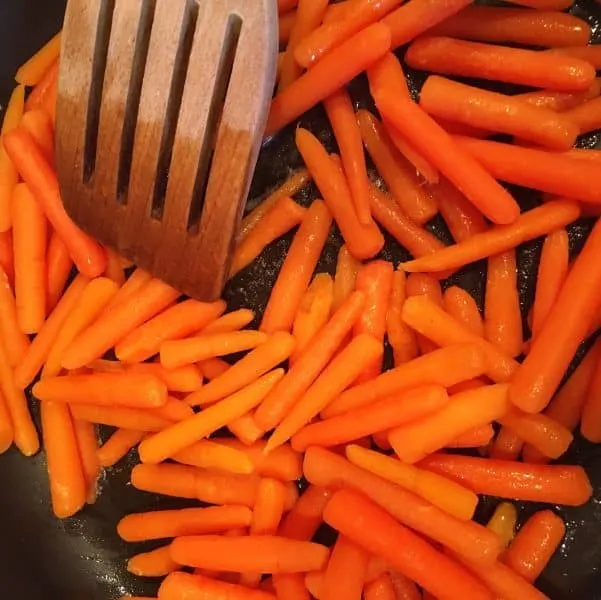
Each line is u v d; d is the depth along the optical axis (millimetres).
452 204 277
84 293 284
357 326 273
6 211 296
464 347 251
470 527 246
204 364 283
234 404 269
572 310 246
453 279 285
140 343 275
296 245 282
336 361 265
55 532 303
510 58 269
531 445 266
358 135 280
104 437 302
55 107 275
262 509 268
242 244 287
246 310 281
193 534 278
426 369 256
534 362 247
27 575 300
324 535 282
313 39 270
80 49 240
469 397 252
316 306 275
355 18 267
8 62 321
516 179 266
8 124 308
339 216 277
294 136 295
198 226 246
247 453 273
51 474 289
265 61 214
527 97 273
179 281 263
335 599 251
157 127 236
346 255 283
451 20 279
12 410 299
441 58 276
